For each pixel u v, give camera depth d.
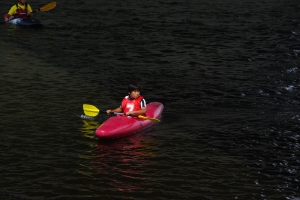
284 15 48.22
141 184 16.61
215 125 21.83
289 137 20.69
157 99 25.12
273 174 17.56
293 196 16.16
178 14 48.06
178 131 21.09
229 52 34.81
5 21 41.94
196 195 16.02
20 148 19.09
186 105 24.31
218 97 25.52
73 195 15.85
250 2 55.44
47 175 17.06
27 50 33.97
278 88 27.09
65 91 25.84
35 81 27.27
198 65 31.52
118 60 32.28
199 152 19.16
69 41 36.84
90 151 18.98
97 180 16.81
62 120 21.97
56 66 30.42
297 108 24.09
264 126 21.78
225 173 17.52
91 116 22.55
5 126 21.08
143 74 29.36
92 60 32.09
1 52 33.16
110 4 52.38
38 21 41.19
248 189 16.48
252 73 29.89
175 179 17.00
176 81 28.12
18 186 16.30
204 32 40.78
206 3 54.53
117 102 24.58
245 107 24.12
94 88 26.55
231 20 45.62
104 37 38.44
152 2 54.44
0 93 25.08
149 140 20.12
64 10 48.53
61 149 19.11
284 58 33.44
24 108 23.20
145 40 37.78
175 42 37.34
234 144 19.95
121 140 20.06
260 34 40.31
